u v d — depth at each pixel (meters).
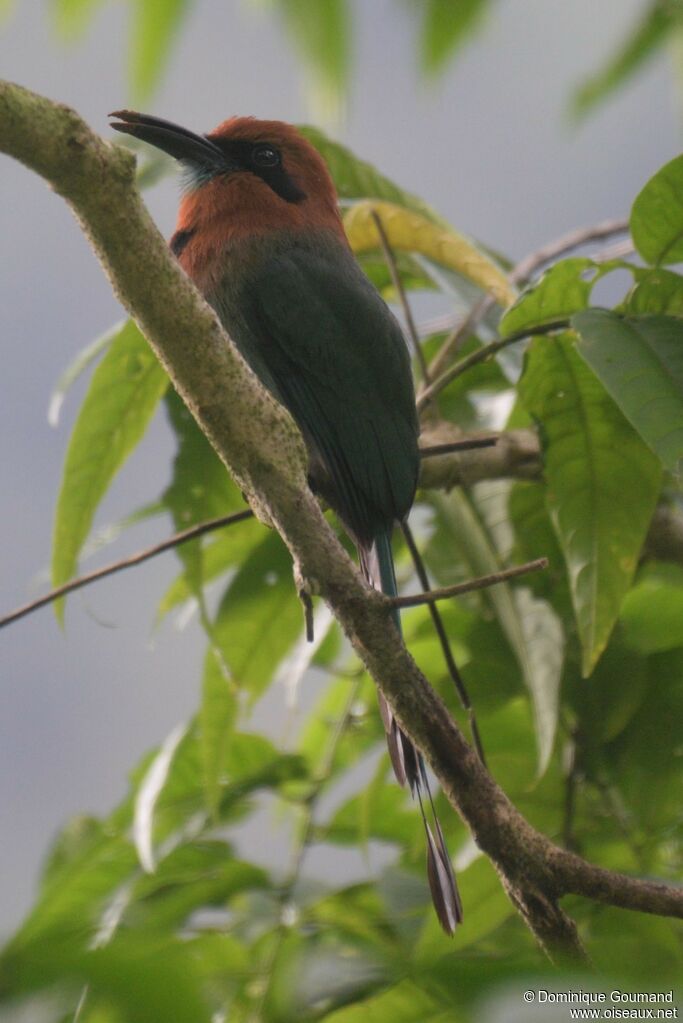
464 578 9.05
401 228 9.00
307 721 9.47
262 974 7.18
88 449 8.59
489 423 9.60
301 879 8.01
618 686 8.40
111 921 7.57
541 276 7.25
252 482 6.07
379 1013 6.39
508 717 8.78
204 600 8.36
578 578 7.57
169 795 8.58
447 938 6.64
